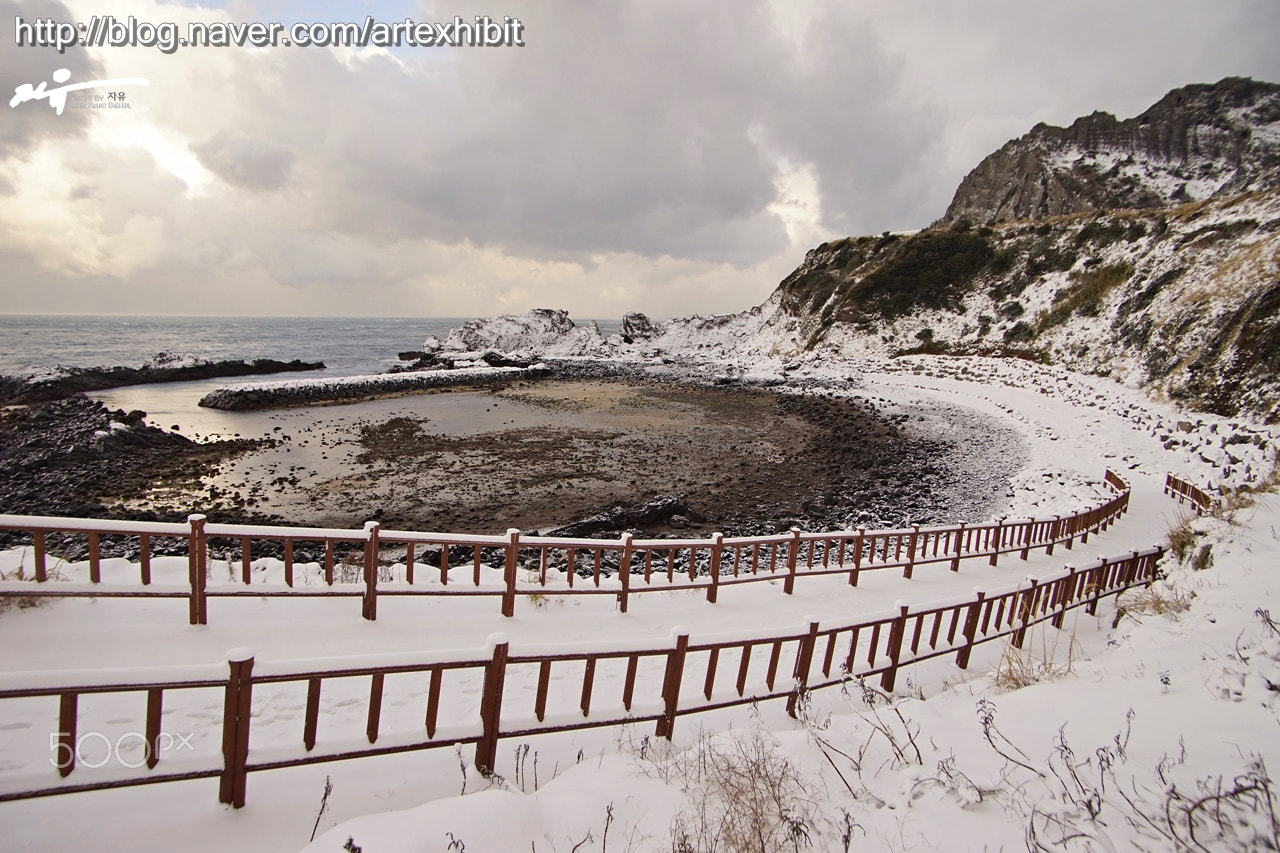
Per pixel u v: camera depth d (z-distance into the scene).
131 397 37.44
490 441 25.62
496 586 7.02
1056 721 3.97
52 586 5.13
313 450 23.58
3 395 35.25
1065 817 2.87
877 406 33.31
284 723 4.39
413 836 2.62
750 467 21.86
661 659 6.39
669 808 3.13
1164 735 3.55
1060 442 23.41
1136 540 13.09
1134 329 32.50
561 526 14.98
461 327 78.25
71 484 18.55
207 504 16.81
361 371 58.41
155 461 21.41
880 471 21.27
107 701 4.40
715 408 34.50
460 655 3.43
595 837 2.88
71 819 2.87
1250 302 25.12
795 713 4.79
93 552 5.42
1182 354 27.14
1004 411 29.95
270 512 16.20
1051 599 8.12
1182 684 4.22
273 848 2.84
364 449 23.92
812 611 8.35
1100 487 17.05
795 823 2.85
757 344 62.09
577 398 38.38
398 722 4.55
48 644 5.00
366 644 5.80
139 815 2.95
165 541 13.50
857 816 3.07
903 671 6.05
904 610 5.47
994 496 18.06
